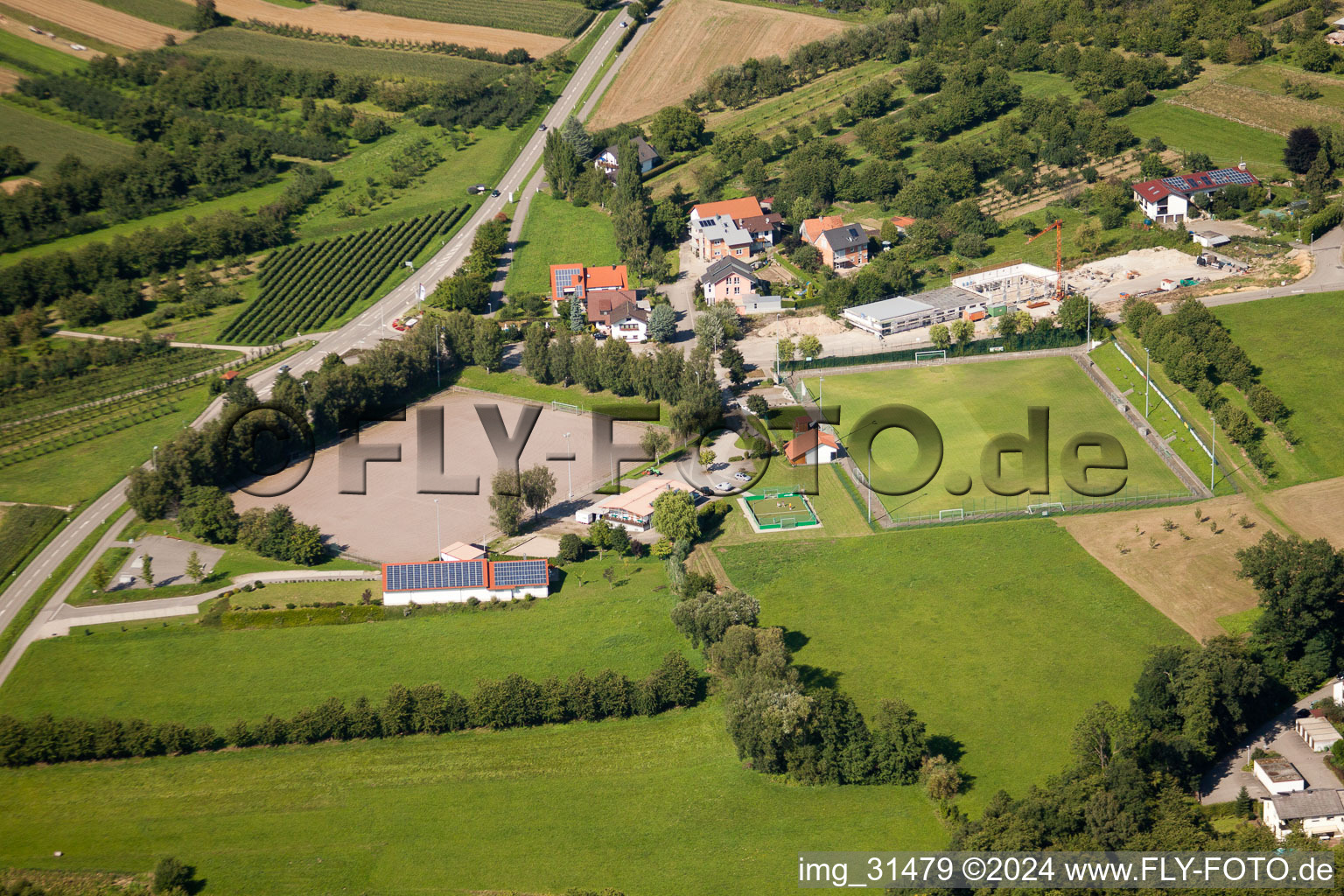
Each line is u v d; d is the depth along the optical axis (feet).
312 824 474.49
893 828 457.68
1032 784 470.80
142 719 530.27
